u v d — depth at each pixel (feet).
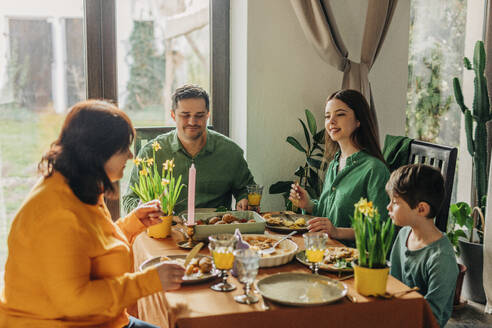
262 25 10.60
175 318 4.30
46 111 10.52
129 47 10.75
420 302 4.70
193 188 6.22
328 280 5.02
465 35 12.06
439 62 12.76
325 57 10.53
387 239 4.79
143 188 7.13
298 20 10.78
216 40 11.23
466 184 12.28
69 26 10.42
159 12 10.84
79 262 4.42
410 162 8.82
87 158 4.57
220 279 5.25
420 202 5.77
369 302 4.60
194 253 5.17
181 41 11.06
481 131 10.21
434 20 12.81
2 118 10.32
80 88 10.63
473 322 9.05
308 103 11.10
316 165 10.39
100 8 10.46
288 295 4.75
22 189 10.56
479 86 10.07
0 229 10.48
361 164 7.59
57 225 4.34
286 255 5.60
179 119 8.32
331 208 7.74
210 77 11.35
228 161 8.94
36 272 4.42
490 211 9.11
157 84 11.02
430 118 13.12
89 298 4.40
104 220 4.97
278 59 10.79
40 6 10.23
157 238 6.77
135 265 6.95
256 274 4.87
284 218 7.68
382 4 10.38
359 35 11.14
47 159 4.65
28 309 4.50
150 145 8.78
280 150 11.07
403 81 11.54
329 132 7.88
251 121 10.80
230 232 6.44
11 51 10.19
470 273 9.82
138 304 6.81
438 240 5.84
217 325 4.35
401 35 11.39
